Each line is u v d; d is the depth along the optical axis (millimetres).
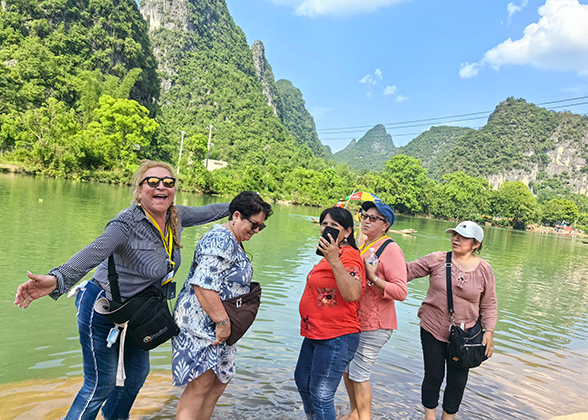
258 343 4613
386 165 102938
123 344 2424
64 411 2850
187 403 2502
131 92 84312
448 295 3102
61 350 3979
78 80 65250
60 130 40969
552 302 9469
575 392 4211
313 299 2771
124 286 2396
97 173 40562
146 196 2426
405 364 4430
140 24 96250
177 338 2469
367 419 3053
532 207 94062
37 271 6781
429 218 90938
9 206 14648
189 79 168875
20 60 62500
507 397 3900
